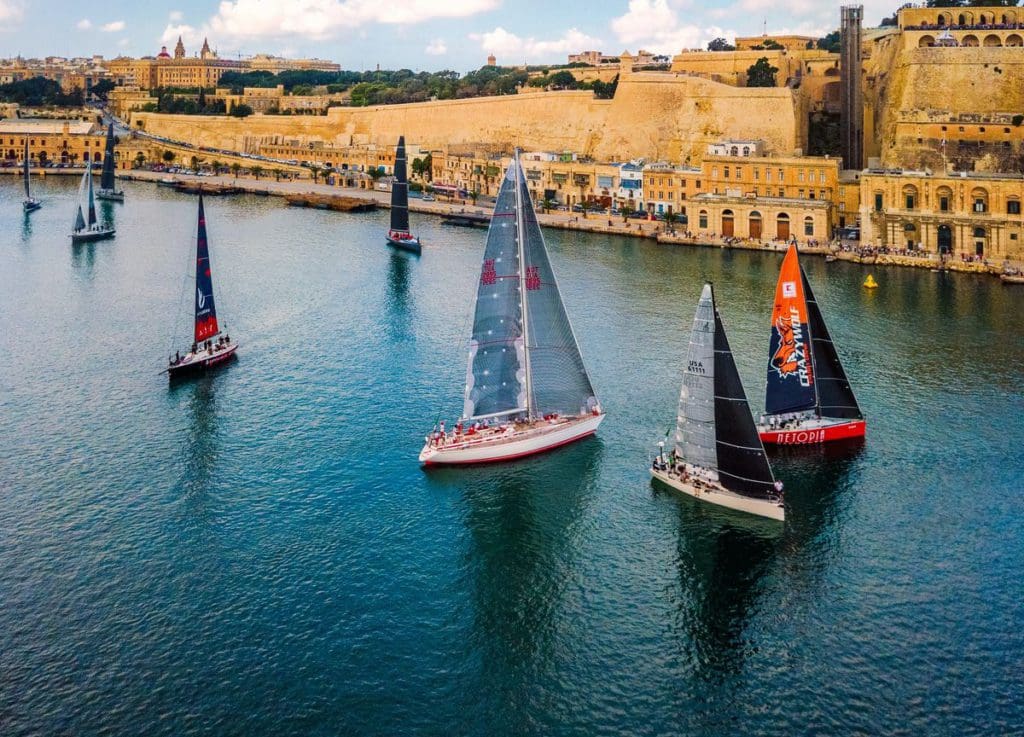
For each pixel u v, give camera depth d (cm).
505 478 8438
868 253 17588
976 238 17112
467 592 6719
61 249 19762
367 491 8200
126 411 10062
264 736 5325
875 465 8538
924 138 19388
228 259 18838
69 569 6931
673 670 5919
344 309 14538
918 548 7200
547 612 6506
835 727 5428
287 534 7469
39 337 12875
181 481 8369
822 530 7488
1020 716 5466
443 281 16838
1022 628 6228
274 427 9619
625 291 15338
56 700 5578
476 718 5506
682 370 11169
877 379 10725
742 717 5525
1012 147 18675
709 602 6600
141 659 5941
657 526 7606
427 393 10600
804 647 6106
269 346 12475
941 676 5806
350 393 10612
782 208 19425
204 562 7050
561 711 5578
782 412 9025
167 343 12650
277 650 6047
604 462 8719
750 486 7681
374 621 6372
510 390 8981
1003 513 7681
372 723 5441
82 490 8194
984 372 10925
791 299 8725
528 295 8794
